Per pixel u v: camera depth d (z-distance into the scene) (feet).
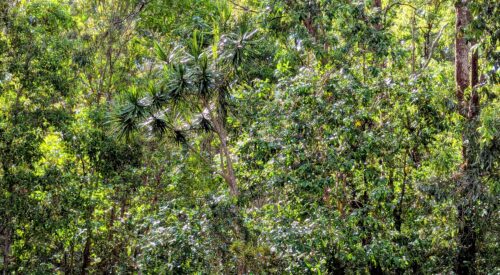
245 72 38.22
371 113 34.50
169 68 32.86
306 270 28.84
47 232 42.60
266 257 29.45
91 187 44.68
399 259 31.45
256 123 35.70
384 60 42.47
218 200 32.12
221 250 30.99
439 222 35.88
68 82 44.14
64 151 46.19
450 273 34.94
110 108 45.29
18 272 43.75
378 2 48.24
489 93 34.99
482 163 33.32
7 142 40.73
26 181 41.01
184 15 56.13
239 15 46.26
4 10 41.06
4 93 41.83
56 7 49.03
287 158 33.37
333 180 33.22
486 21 29.81
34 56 41.47
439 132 35.55
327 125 33.68
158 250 29.78
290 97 34.88
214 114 35.45
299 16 41.27
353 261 32.96
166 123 33.50
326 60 41.39
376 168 35.29
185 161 44.19
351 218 32.42
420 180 35.78
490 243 36.17
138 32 56.54
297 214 33.30
